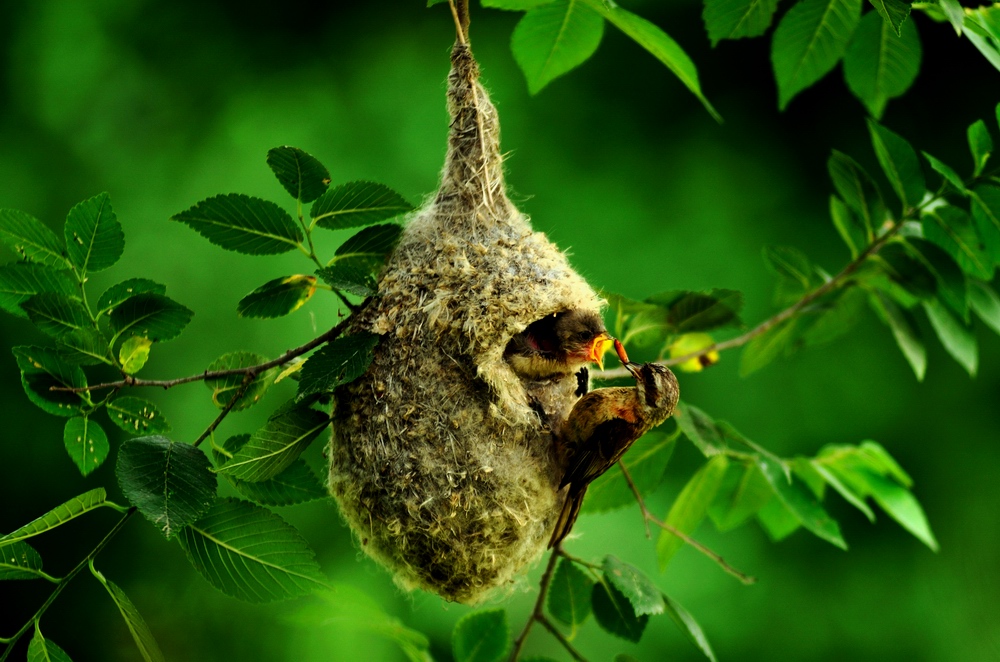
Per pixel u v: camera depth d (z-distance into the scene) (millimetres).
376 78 12266
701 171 12164
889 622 11734
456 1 5855
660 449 6461
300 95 12180
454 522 5406
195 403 10711
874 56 6625
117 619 11297
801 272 7363
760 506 6898
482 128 5859
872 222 6797
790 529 7375
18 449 11430
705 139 12281
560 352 5879
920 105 12539
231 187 11711
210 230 5098
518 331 5531
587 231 11883
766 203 12125
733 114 12430
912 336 7109
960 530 12070
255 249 5191
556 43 6344
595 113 12289
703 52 12562
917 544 12062
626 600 6043
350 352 5156
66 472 11539
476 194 5824
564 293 5730
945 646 11711
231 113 12109
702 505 6879
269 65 12391
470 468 5406
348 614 6020
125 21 12430
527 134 12156
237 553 4773
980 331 12734
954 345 6891
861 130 12531
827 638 11680
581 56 6434
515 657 6141
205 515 4770
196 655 11180
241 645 11211
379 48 12406
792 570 11875
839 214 7078
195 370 10844
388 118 12078
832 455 6922
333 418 5141
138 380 5152
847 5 6266
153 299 5035
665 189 12094
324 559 11195
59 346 4918
